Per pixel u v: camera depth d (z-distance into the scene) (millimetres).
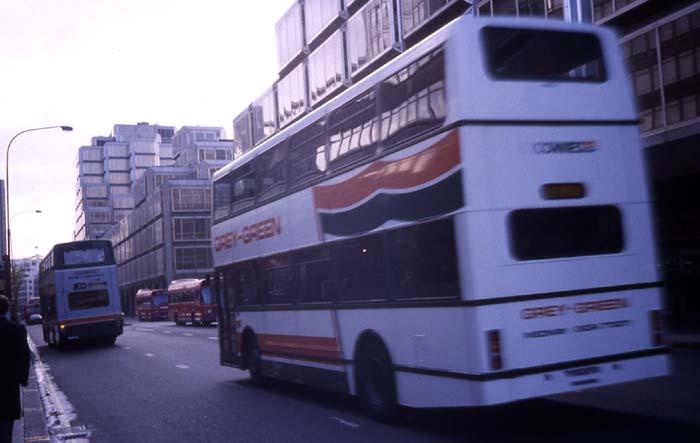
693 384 11023
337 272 10359
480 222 7453
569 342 7664
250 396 13219
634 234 8117
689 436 7547
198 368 19125
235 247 14695
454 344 7691
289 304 12094
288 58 43688
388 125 9031
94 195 157750
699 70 18641
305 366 11617
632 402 9773
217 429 10164
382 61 32625
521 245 7590
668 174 20516
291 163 11953
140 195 101688
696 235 21906
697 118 18812
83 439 10211
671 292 22844
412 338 8492
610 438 7695
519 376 7406
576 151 7969
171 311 55719
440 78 7922
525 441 7875
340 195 10234
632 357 7941
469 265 7418
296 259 11758
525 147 7738
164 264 82875
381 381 9367
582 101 8094
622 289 7980
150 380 17062
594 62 8273
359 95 9789
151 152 156125
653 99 20156
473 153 7539
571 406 9719
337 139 10383
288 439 9031
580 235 7879
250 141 50969
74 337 29812
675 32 19281
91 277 30328
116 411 12664
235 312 14781
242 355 14508
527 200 7660
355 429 9297
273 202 12680
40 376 19859
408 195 8500
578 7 21547
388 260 8977
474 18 7844
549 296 7629
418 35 30359
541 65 8008
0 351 6609
